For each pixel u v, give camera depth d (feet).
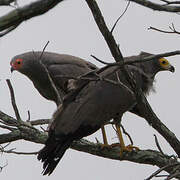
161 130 29.43
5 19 17.04
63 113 33.86
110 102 36.22
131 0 18.51
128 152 35.40
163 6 18.69
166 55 22.34
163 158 34.32
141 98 28.27
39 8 17.06
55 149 32.07
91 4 23.56
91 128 34.76
